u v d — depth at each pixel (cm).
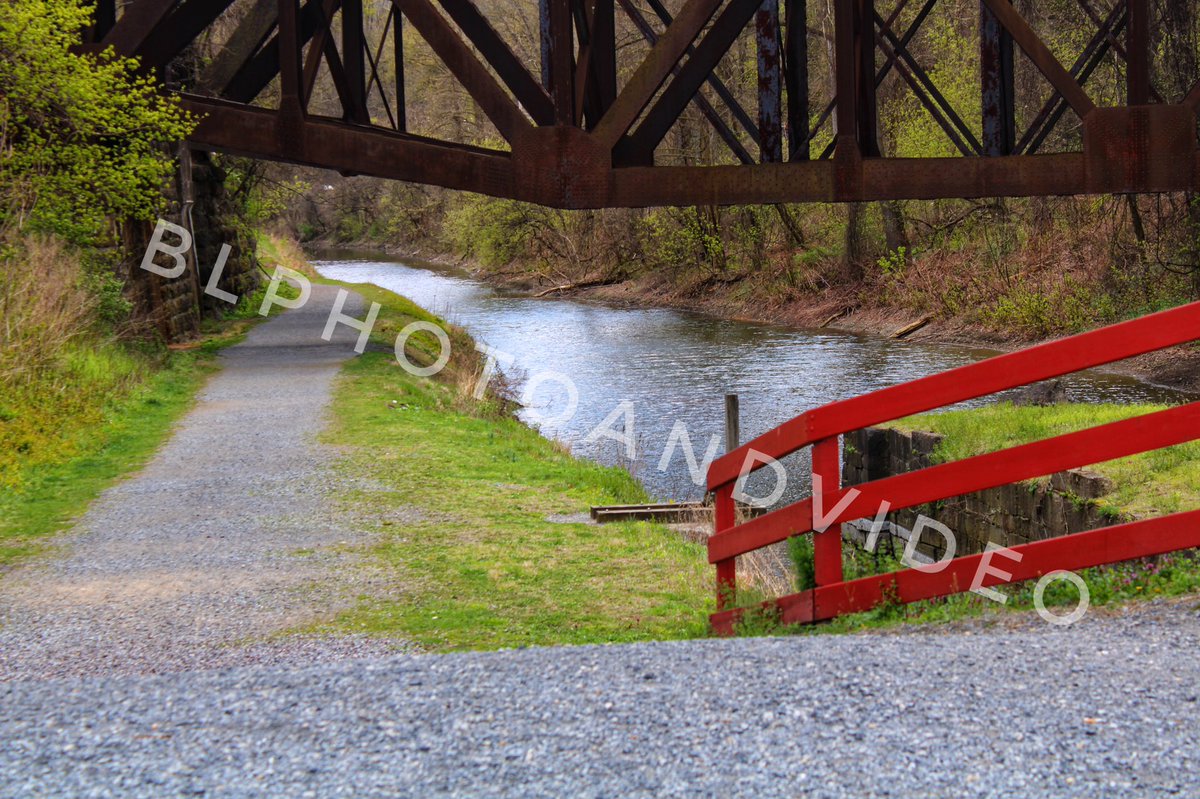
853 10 1506
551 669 432
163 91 1836
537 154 1574
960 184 1516
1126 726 350
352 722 379
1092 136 1472
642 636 676
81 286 1630
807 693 390
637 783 325
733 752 344
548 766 338
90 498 1080
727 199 1555
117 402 1516
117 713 396
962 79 3462
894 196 1528
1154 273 2662
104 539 929
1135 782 315
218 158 2895
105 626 691
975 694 381
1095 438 489
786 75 1606
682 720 371
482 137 6169
